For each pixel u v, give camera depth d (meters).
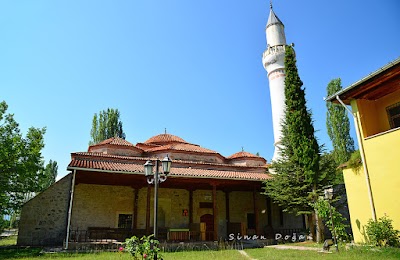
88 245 14.58
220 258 11.66
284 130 19.20
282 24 28.05
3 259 11.76
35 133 20.05
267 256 11.71
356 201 11.68
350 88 11.45
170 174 17.06
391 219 10.07
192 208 22.22
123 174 17.00
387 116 11.92
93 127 35.41
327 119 28.02
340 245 12.41
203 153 23.73
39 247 16.33
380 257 9.03
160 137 27.25
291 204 17.80
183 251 14.62
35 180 20.00
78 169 15.30
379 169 10.68
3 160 18.25
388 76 10.41
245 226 23.42
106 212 19.94
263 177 20.12
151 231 19.78
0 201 18.45
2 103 19.36
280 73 25.59
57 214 18.78
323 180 16.58
